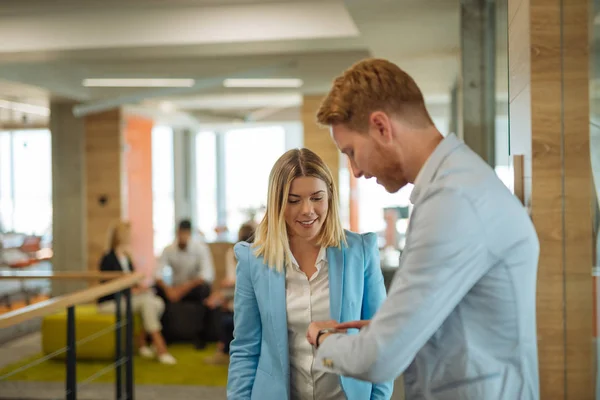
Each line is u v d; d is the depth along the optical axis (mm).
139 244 11570
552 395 2186
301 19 6207
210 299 7258
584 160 2098
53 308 3283
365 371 1241
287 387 1852
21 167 14922
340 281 1885
